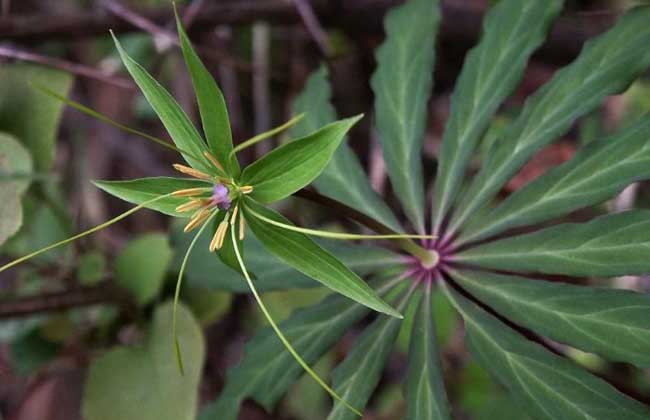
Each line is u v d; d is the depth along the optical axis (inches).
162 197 12.5
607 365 22.7
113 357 19.6
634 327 14.1
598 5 23.5
